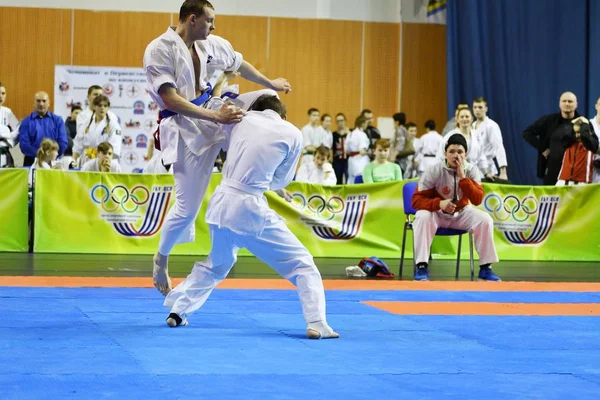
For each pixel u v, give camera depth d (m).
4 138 13.44
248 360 4.66
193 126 5.75
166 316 6.23
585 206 12.05
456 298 7.72
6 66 18.08
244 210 5.45
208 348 4.99
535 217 12.02
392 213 11.81
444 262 11.51
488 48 18.12
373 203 11.80
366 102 19.14
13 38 18.09
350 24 19.08
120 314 6.27
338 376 4.30
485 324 6.23
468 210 9.55
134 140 17.72
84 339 5.17
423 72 19.28
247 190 5.47
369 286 8.46
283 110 5.68
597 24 16.98
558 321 6.47
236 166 5.49
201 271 5.80
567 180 12.42
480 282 9.04
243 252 11.55
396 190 11.81
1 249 11.06
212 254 5.77
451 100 18.41
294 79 18.95
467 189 9.28
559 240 12.06
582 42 17.28
